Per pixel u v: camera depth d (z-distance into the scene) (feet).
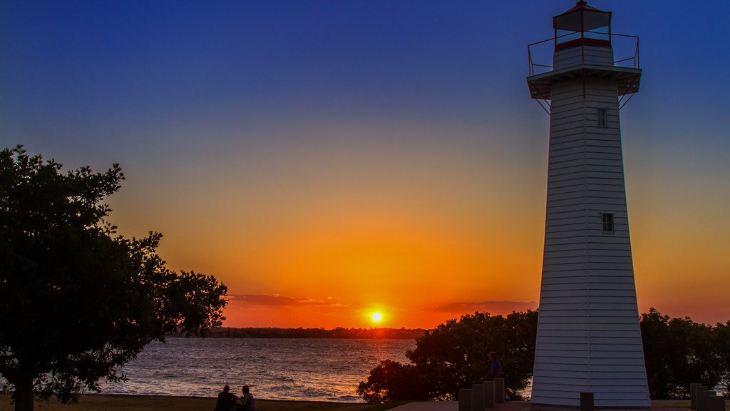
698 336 132.77
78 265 73.46
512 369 134.92
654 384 133.80
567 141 87.40
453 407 90.68
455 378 137.69
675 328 134.82
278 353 645.51
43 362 77.66
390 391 141.79
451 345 138.82
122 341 79.92
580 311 81.66
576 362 80.48
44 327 74.54
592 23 92.12
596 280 81.87
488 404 81.92
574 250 83.66
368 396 143.33
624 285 82.28
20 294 68.28
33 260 73.10
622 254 83.20
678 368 133.18
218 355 574.15
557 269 84.69
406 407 92.63
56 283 72.13
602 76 87.56
